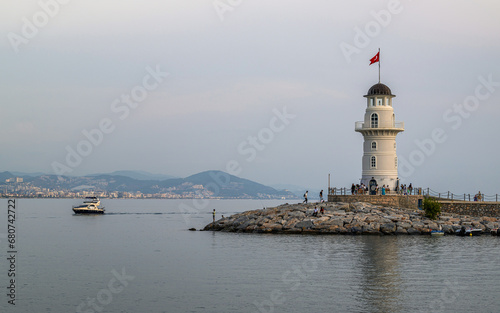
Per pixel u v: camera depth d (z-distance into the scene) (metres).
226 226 98.81
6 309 44.56
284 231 88.19
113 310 44.09
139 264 63.22
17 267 61.88
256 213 99.31
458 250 68.56
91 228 119.88
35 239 93.62
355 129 102.56
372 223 85.56
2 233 107.38
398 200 95.50
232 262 62.50
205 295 48.00
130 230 112.94
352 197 96.62
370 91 102.50
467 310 43.06
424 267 58.09
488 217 90.94
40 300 47.09
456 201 95.75
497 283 51.00
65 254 72.56
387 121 100.62
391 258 63.16
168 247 78.00
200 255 68.00
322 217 88.56
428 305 44.44
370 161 101.81
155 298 47.31
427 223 86.00
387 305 44.38
